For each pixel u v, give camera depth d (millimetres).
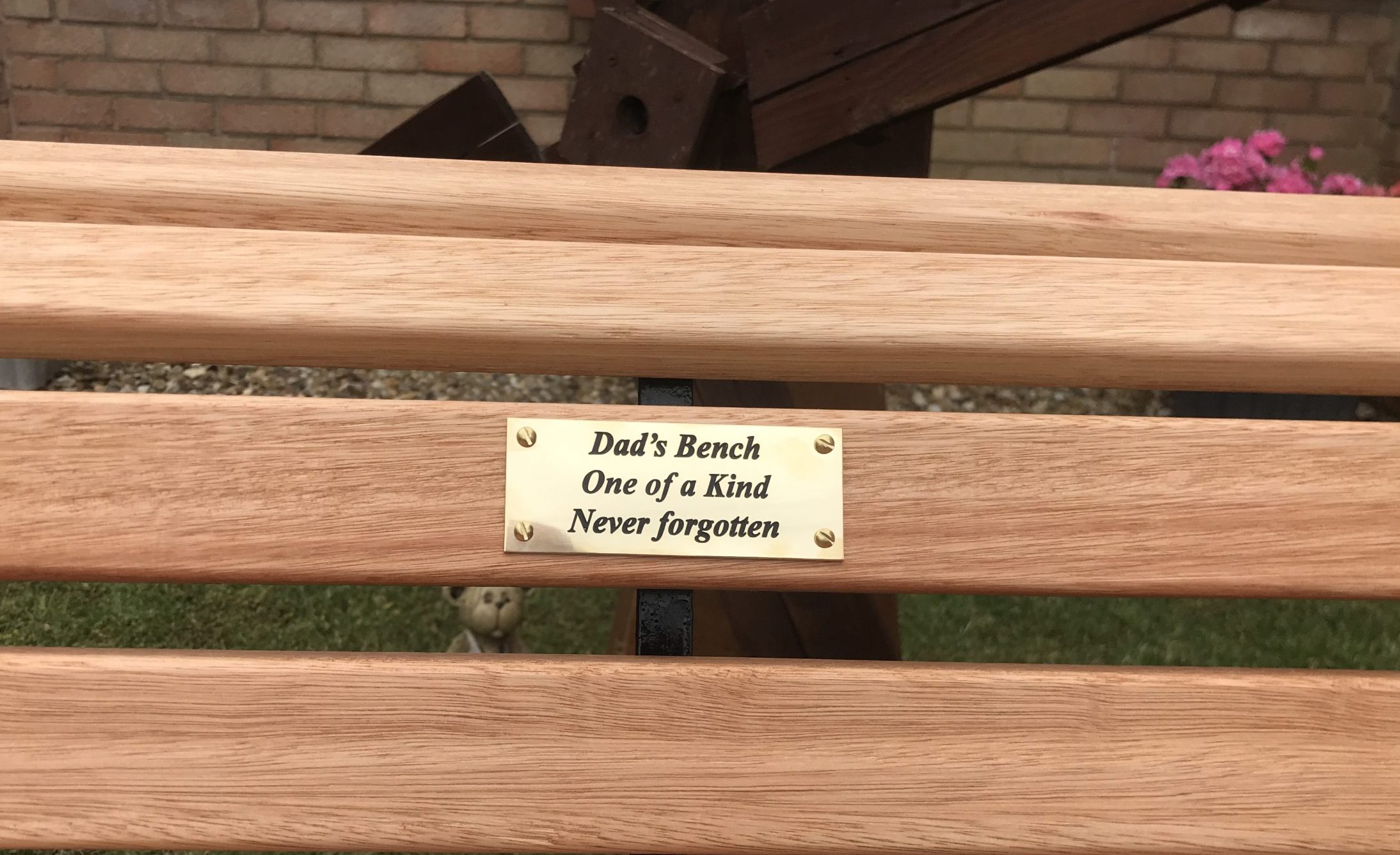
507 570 754
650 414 767
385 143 1514
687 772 749
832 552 764
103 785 725
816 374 824
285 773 733
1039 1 1321
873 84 1392
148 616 2107
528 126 3770
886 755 756
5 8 3553
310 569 743
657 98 1434
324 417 749
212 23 3625
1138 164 3889
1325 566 783
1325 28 3770
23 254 762
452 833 740
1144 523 780
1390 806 768
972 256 830
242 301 769
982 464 778
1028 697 764
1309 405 3109
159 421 740
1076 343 810
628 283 798
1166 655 2188
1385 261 939
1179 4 1284
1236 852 766
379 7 3646
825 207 917
